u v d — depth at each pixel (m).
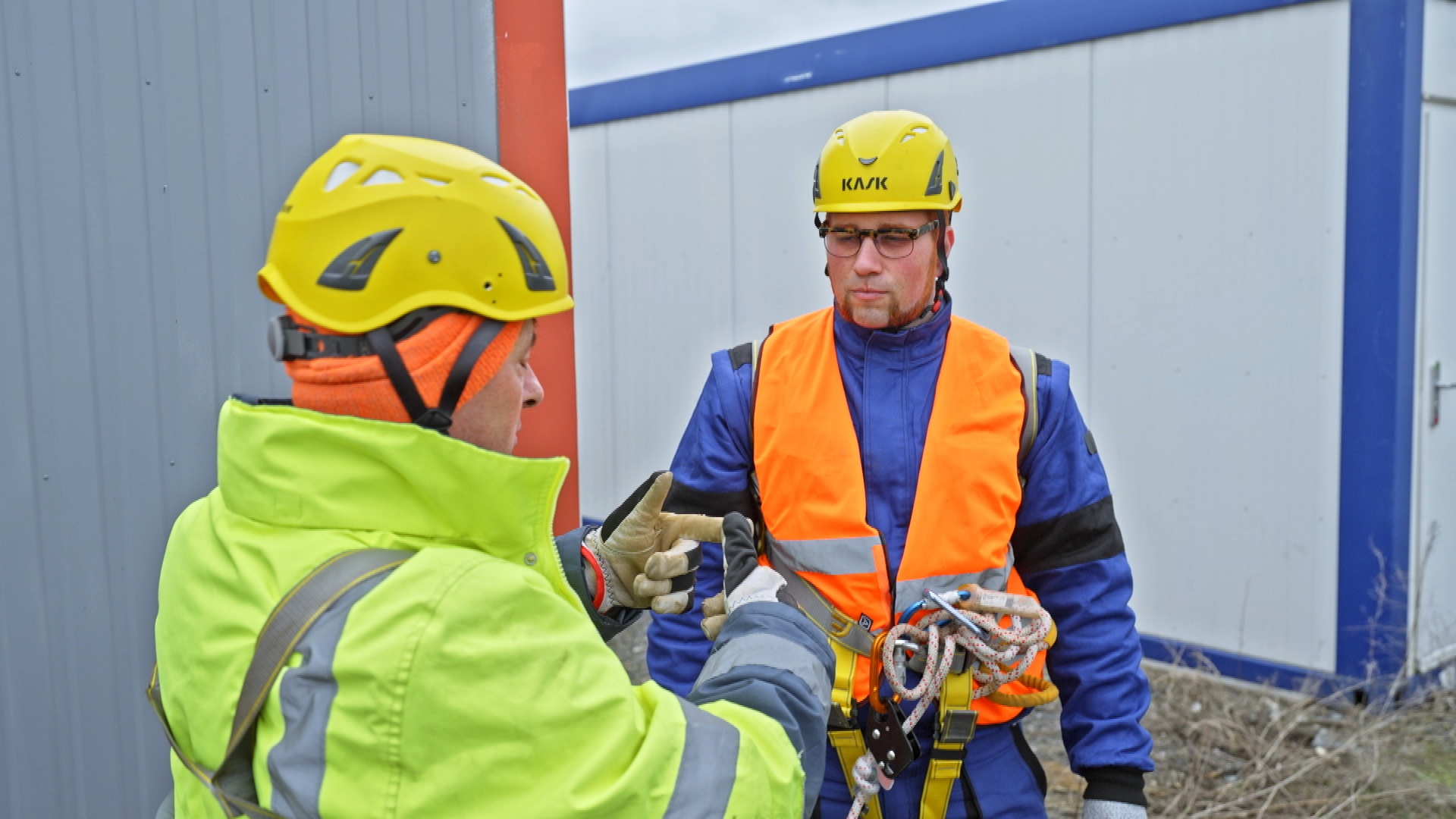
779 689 1.10
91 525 2.23
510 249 0.97
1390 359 3.93
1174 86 4.39
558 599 0.94
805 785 1.11
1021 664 1.64
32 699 2.19
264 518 0.94
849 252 1.81
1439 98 4.00
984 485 1.74
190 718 0.96
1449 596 4.30
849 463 1.78
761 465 1.84
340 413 0.95
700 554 1.39
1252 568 4.34
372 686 0.83
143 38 2.25
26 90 2.11
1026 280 4.88
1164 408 4.52
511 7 2.79
